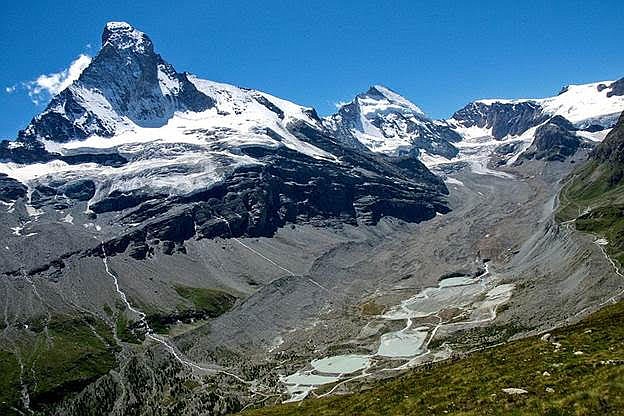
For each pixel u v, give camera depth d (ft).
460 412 213.87
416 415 229.45
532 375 232.94
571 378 213.87
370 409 260.42
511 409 201.67
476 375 261.03
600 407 184.14
